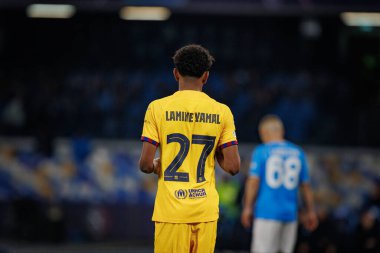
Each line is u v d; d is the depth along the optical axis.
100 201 50.56
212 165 15.49
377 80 56.31
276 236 27.20
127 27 69.75
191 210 14.94
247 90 61.97
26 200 49.84
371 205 41.78
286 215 27.06
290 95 61.53
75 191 50.78
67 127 60.81
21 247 46.22
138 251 45.16
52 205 49.91
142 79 63.88
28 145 51.38
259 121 59.47
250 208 27.47
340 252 40.94
